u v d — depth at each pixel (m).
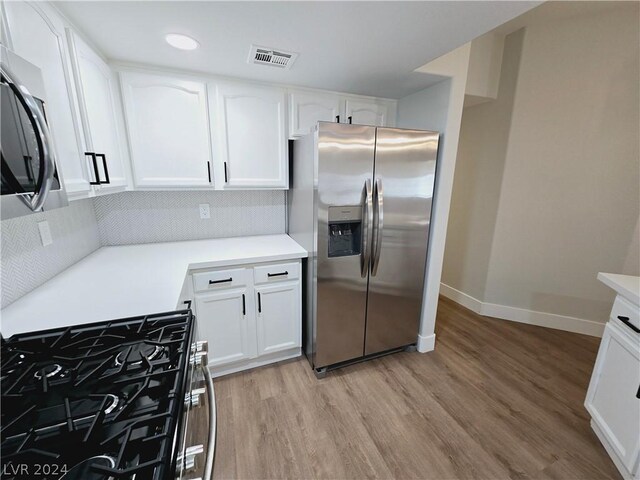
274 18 1.23
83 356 0.82
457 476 1.41
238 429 1.65
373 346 2.27
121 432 0.57
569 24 2.40
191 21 1.25
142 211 2.12
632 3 2.16
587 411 1.77
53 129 1.00
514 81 2.65
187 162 1.88
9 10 0.81
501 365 2.26
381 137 1.88
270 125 2.04
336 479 1.40
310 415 1.75
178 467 0.61
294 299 2.13
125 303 1.18
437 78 1.95
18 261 1.21
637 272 2.45
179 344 0.88
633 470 1.33
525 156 2.71
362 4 1.13
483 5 1.14
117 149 1.64
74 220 1.69
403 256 2.18
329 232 1.99
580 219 2.60
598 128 2.43
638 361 1.32
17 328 0.98
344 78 1.94
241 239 2.35
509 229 2.89
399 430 1.66
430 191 2.13
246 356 2.07
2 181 0.63
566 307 2.78
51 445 0.57
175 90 1.77
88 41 1.40
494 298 3.08
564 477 1.41
